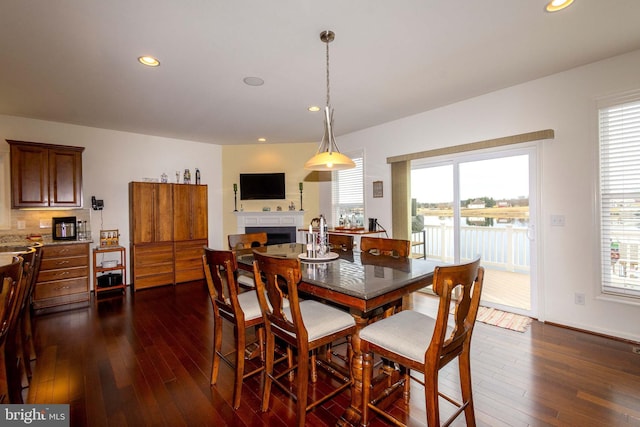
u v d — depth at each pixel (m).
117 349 2.71
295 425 1.77
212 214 6.00
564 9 2.02
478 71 2.96
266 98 3.57
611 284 2.85
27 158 3.96
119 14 1.99
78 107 3.77
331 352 2.49
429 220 4.29
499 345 2.70
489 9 2.01
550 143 3.13
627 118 2.72
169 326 3.26
